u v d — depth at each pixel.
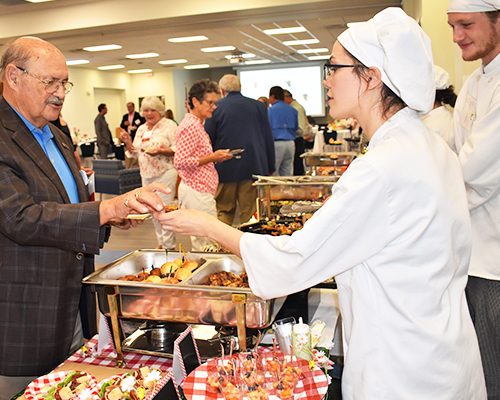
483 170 1.53
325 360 1.32
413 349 0.88
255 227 2.44
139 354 1.44
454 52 4.21
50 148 1.57
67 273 1.41
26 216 1.26
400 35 0.85
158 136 4.70
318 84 16.38
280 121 7.22
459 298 0.97
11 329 1.36
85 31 7.74
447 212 0.89
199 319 1.34
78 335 1.65
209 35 9.68
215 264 1.69
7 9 7.48
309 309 1.67
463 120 1.84
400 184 0.85
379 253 0.89
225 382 1.10
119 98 17.50
